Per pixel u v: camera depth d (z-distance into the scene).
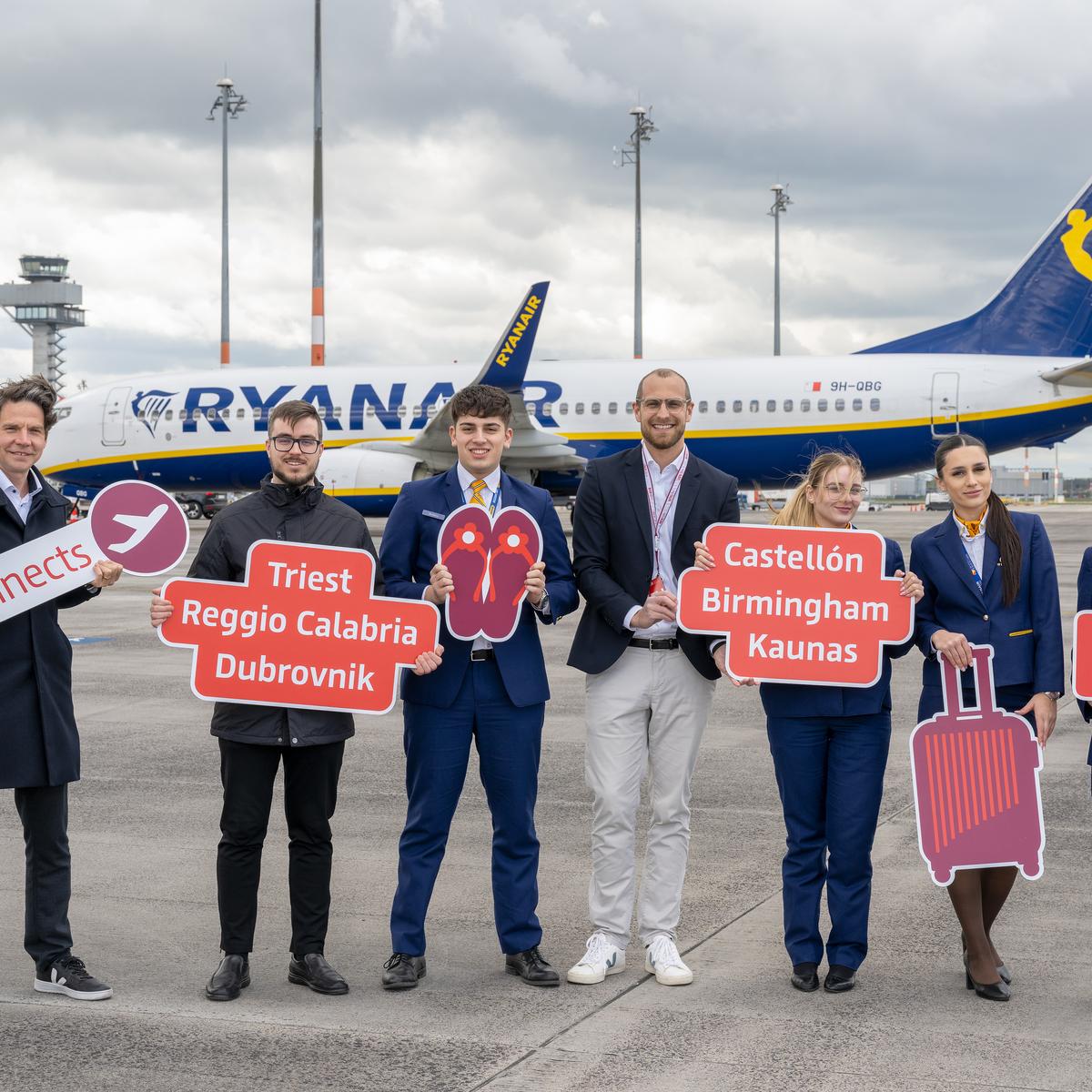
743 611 4.69
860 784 4.59
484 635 4.65
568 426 28.72
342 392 29.39
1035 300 28.22
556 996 4.46
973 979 4.42
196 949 4.93
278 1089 3.64
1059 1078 3.69
